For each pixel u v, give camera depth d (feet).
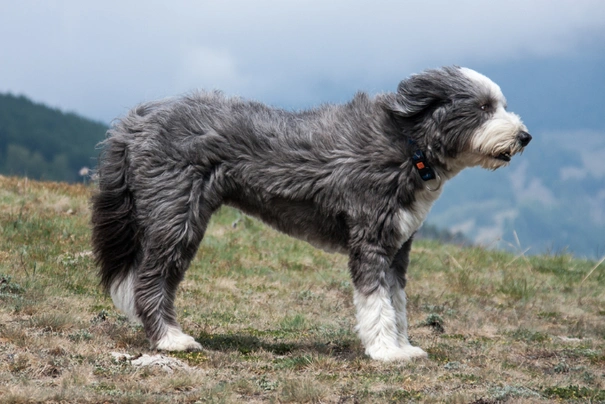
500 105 23.58
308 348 24.97
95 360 20.97
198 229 23.66
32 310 25.68
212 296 32.12
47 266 32.24
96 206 24.40
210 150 23.53
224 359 22.36
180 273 23.68
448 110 23.09
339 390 19.80
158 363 21.04
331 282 37.52
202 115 23.79
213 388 19.01
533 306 36.81
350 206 23.31
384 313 23.13
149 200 23.40
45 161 363.56
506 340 28.81
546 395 20.39
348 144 23.43
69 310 26.68
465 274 42.75
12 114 395.96
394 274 24.44
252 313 30.27
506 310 35.50
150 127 23.70
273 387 19.89
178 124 23.57
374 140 23.35
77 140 397.39
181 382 19.51
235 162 23.71
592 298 40.01
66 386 18.38
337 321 30.19
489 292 39.70
